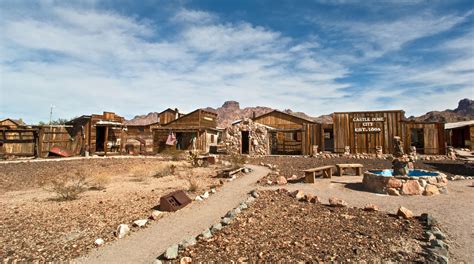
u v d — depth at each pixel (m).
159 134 30.59
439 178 9.56
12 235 5.79
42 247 5.19
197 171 16.39
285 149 29.77
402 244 4.93
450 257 4.52
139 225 6.37
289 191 10.05
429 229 5.69
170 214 7.38
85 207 8.05
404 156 10.09
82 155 26.19
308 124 24.55
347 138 23.00
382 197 8.93
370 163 17.70
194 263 4.39
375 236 5.32
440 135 21.16
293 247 4.87
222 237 5.45
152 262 4.52
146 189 10.87
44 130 24.41
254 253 4.68
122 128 28.70
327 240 5.17
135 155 27.55
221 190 10.61
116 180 13.35
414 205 7.81
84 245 5.30
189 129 29.64
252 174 14.90
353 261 4.29
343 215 6.85
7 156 21.39
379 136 22.22
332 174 14.49
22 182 12.79
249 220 6.45
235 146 27.02
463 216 6.68
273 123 35.00
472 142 27.52
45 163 18.86
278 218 6.70
